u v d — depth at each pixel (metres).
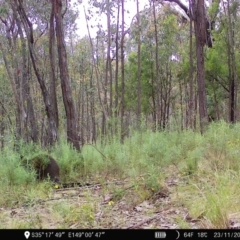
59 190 7.27
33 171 7.41
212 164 6.70
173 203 5.45
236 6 20.30
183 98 30.78
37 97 26.47
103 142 10.38
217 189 4.99
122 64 20.73
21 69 20.62
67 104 10.62
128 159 8.28
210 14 21.33
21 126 17.67
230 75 20.19
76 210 5.33
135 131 11.14
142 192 5.96
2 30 21.84
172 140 9.73
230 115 20.30
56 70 23.44
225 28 20.62
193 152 7.38
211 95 22.55
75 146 10.41
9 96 22.66
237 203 4.50
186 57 24.62
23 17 11.48
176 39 26.30
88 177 8.30
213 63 20.70
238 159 6.63
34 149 8.99
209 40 21.42
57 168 8.11
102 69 31.75
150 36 25.11
